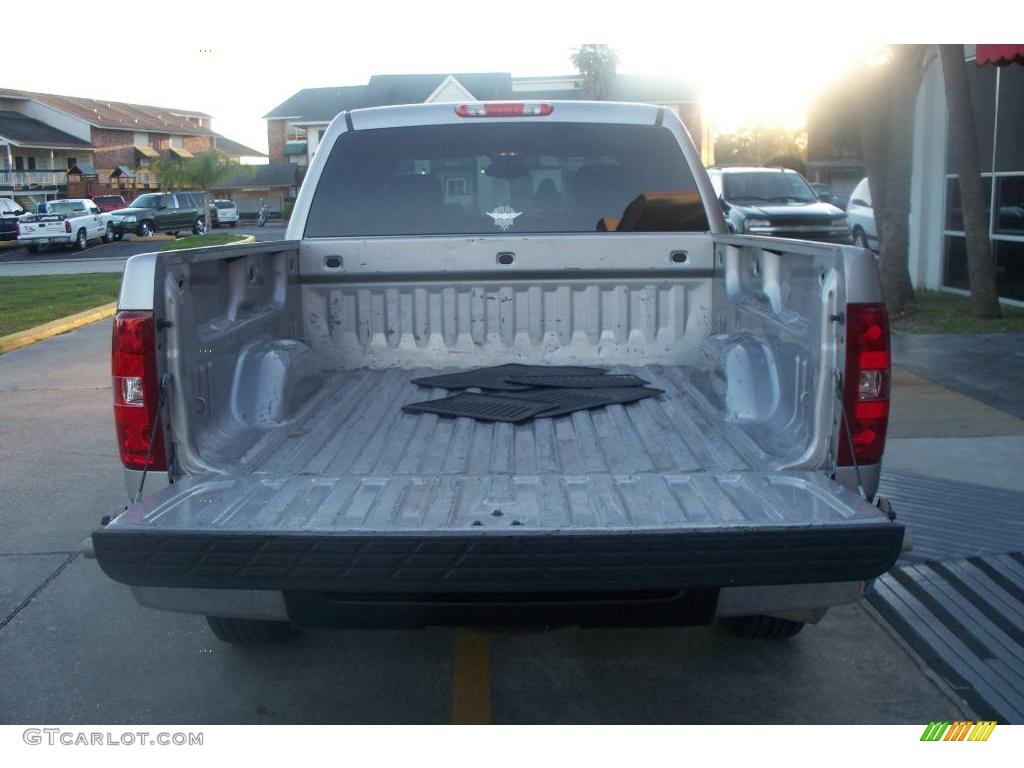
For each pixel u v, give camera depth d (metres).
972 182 11.90
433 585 3.02
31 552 5.85
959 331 11.41
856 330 3.43
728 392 4.24
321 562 3.02
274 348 4.38
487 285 5.16
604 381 4.85
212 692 4.29
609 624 3.28
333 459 3.82
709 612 3.30
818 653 4.57
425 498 3.42
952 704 4.13
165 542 3.05
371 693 4.27
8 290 20.20
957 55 11.66
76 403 9.44
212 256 3.84
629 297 5.18
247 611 3.34
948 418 8.04
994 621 4.81
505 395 4.64
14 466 7.46
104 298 18.09
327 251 5.12
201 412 3.78
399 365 5.21
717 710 4.10
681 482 3.53
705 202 5.23
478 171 5.26
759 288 4.44
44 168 58.31
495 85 60.72
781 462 3.66
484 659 4.56
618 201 5.25
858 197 18.33
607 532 3.00
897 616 4.85
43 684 4.38
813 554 3.03
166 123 72.19
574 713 4.09
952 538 5.66
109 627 4.92
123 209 41.59
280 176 66.62
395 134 5.26
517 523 3.14
